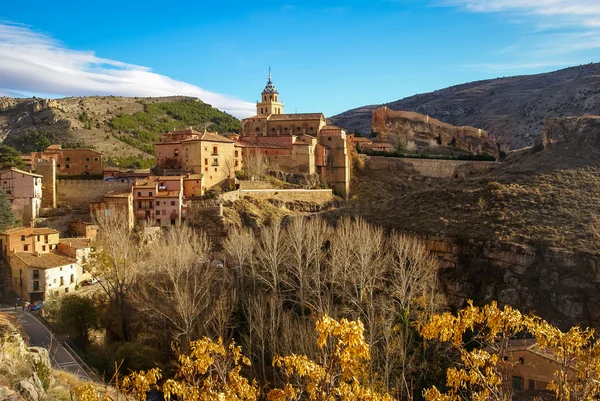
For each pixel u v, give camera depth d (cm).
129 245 7506
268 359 5612
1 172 9506
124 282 6888
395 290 5838
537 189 7525
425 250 6919
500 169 9500
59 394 3266
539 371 3841
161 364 5412
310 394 2055
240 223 9625
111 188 10525
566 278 5744
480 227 6875
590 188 7331
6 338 3700
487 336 2388
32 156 11356
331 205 11556
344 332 1811
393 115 17225
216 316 5744
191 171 10831
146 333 6009
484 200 7550
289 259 7019
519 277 6053
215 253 8862
